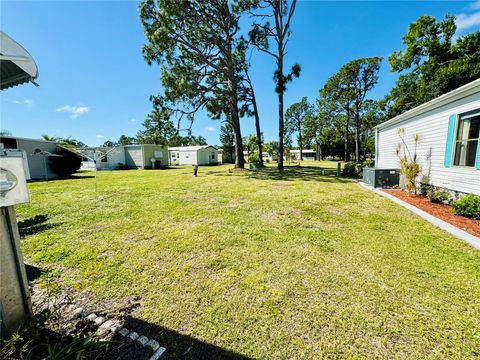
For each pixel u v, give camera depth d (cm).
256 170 1568
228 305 202
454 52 1305
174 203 603
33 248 326
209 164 2692
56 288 196
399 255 291
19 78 219
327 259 284
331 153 3994
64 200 655
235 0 1281
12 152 155
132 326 178
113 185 953
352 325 176
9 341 124
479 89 438
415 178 666
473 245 312
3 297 139
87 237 367
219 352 154
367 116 2573
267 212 505
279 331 171
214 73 1477
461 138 496
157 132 1397
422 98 1437
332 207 536
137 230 399
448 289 219
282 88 1395
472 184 456
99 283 239
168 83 1271
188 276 251
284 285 231
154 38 1120
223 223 434
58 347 146
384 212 487
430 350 152
